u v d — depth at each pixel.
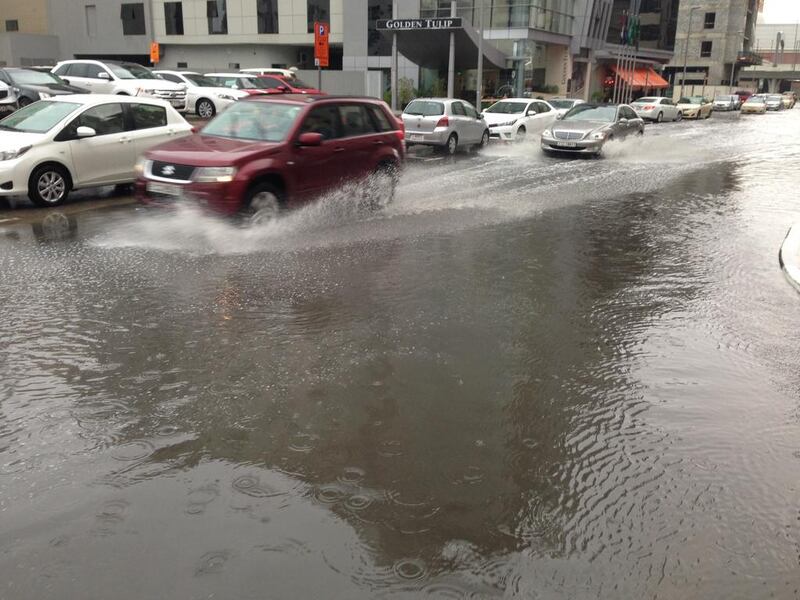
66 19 50.94
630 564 2.80
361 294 6.35
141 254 7.64
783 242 8.55
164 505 3.12
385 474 3.42
